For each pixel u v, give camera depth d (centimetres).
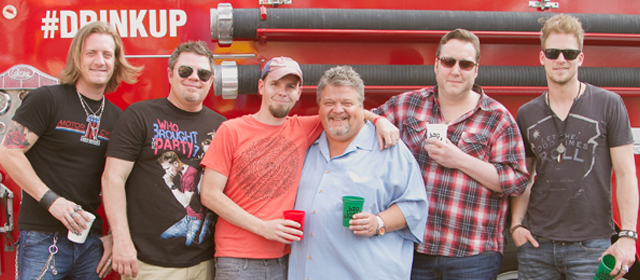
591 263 241
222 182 229
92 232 248
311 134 248
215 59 283
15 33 273
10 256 277
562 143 247
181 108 246
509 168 240
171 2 278
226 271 225
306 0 287
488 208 245
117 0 275
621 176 243
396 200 229
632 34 283
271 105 230
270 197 229
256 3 284
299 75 230
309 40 287
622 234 238
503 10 298
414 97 264
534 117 258
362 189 224
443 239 246
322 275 221
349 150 232
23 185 227
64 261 238
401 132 262
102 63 237
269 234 215
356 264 219
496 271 249
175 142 238
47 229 235
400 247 231
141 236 232
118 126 236
